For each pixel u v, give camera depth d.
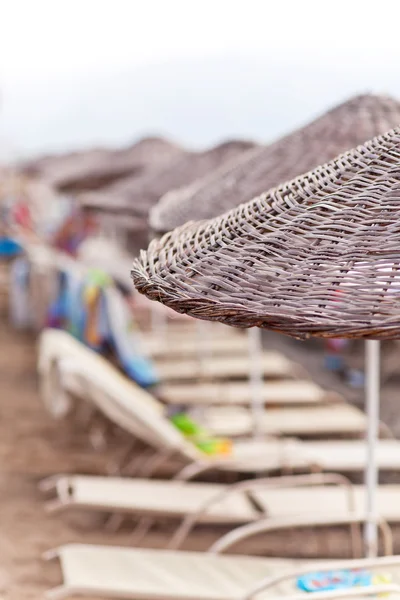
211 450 5.37
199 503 4.63
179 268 1.93
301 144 3.50
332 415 6.52
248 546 5.23
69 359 5.60
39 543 5.22
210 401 6.93
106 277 7.73
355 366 10.05
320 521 3.80
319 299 1.67
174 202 4.18
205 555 3.86
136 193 6.49
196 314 1.72
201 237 2.06
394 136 2.00
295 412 6.61
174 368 8.13
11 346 11.51
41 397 8.85
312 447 5.58
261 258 1.83
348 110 3.46
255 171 3.59
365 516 3.79
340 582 3.56
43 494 6.09
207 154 6.33
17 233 15.23
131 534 5.41
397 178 1.87
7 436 7.46
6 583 4.64
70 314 8.06
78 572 3.64
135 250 11.08
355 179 1.91
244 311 1.66
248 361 8.45
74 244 13.30
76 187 10.62
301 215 1.88
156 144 10.52
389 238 1.74
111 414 5.45
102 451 7.07
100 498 4.56
